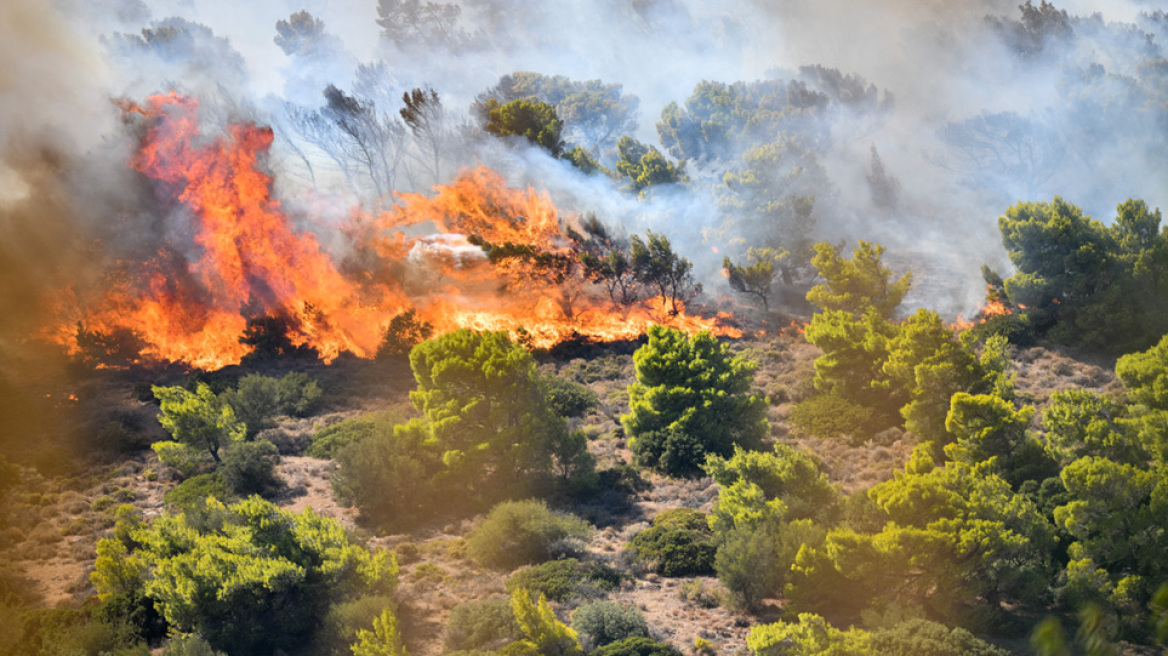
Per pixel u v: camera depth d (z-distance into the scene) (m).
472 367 130.00
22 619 97.50
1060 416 111.06
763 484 114.44
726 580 99.88
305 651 94.81
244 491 131.38
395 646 86.00
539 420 131.62
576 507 126.50
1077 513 97.06
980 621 92.19
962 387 128.00
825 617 96.81
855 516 104.62
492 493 127.75
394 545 116.88
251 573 95.12
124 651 90.50
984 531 91.88
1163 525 95.12
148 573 104.62
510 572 109.25
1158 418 107.25
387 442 128.88
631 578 106.62
